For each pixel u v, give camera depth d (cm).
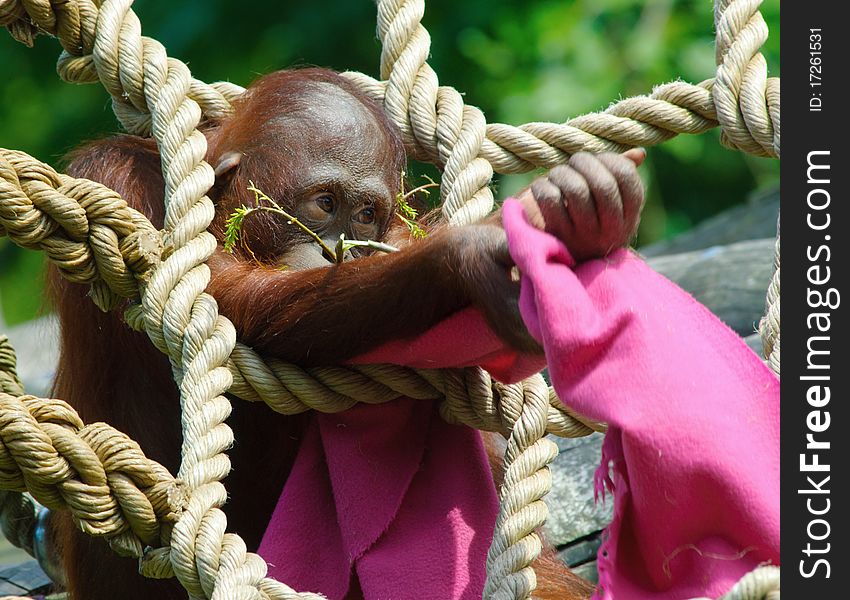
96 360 602
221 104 636
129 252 482
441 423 532
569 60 1691
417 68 627
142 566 454
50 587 670
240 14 1852
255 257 596
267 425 587
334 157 595
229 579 424
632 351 399
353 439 519
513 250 401
